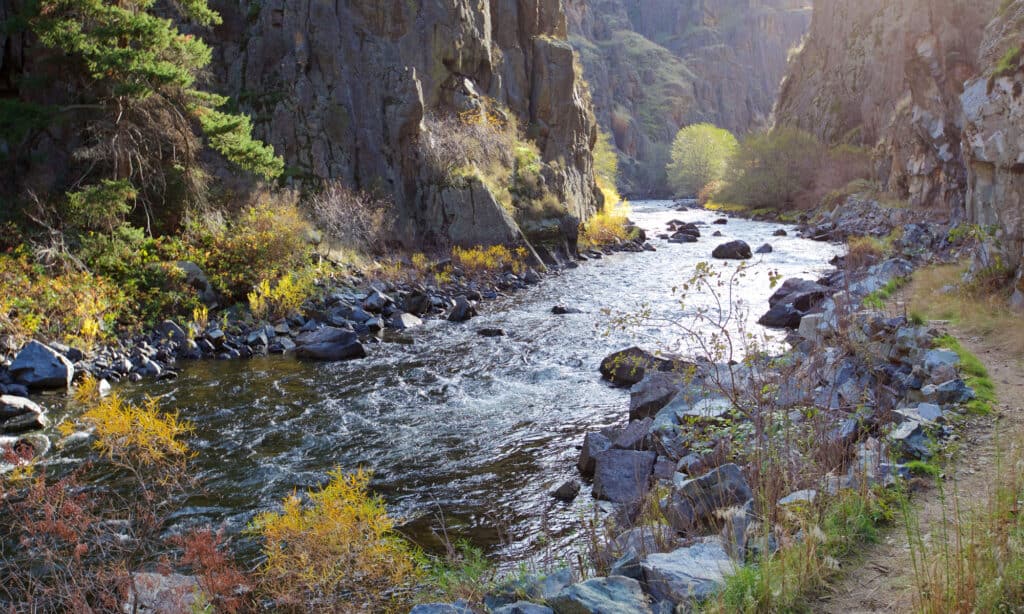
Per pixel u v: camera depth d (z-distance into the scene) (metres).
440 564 6.80
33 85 18.72
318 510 6.55
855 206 52.97
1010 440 6.49
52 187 18.45
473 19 34.16
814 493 5.41
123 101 18.62
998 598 3.74
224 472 9.77
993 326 10.62
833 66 81.69
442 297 22.59
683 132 113.88
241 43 26.69
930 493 5.52
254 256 20.16
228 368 15.20
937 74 42.66
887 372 9.73
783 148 69.88
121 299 16.91
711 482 6.11
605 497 8.62
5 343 14.14
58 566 6.44
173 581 5.93
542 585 4.75
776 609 4.13
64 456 10.05
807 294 18.14
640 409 10.97
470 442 10.91
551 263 30.61
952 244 23.59
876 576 4.43
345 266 23.62
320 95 26.77
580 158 40.47
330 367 15.29
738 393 7.44
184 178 20.62
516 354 16.14
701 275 8.34
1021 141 12.07
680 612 4.19
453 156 29.42
